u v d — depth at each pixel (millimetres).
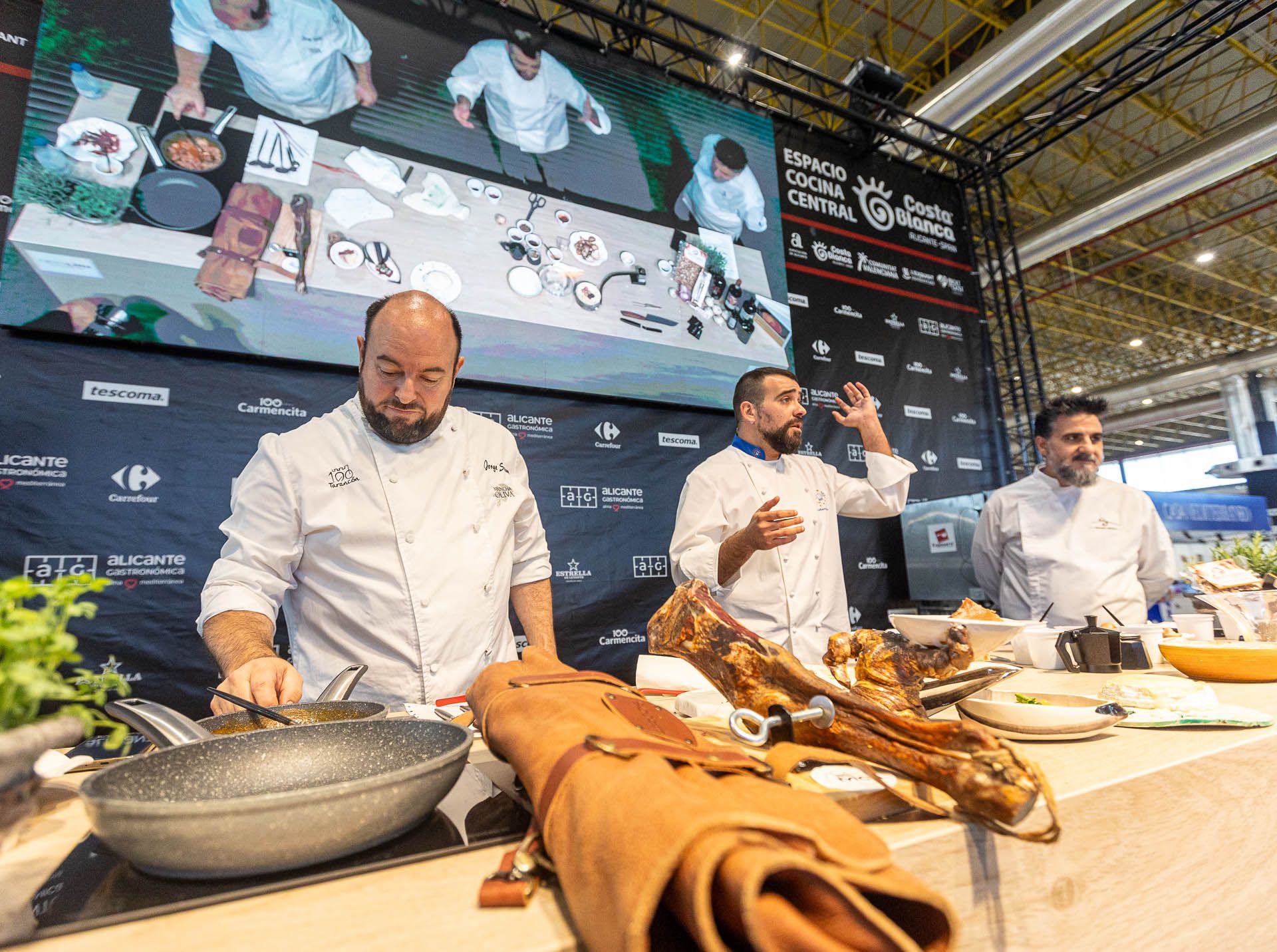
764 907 310
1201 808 649
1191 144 6695
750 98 3742
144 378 2080
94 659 1923
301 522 1461
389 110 2588
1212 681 1148
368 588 1459
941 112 4207
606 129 3102
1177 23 5242
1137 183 5543
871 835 389
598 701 589
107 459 2004
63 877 458
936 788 537
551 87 2996
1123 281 9617
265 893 427
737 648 682
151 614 1998
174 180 2162
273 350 2211
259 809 398
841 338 3682
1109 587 2635
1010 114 6043
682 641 724
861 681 771
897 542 3576
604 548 2771
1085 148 6777
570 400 2799
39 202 1976
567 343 2762
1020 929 501
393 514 1498
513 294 2686
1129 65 3885
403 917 395
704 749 513
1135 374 13648
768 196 3518
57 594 478
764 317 3328
